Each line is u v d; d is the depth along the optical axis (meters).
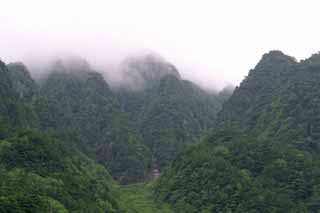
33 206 130.62
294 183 188.75
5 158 170.50
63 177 179.38
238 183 190.75
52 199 149.12
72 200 161.25
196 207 193.25
